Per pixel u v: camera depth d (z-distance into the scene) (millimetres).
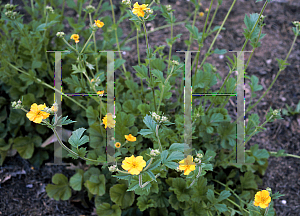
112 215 2215
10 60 2643
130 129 2332
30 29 2869
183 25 4160
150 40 3910
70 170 2752
